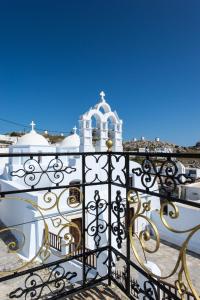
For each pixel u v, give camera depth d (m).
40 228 9.52
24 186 11.67
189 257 11.20
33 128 20.03
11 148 15.25
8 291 3.85
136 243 11.71
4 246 9.55
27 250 9.23
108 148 3.20
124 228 3.19
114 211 3.20
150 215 13.41
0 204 13.38
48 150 16.94
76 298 2.93
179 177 2.07
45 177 11.62
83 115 12.41
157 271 3.14
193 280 9.29
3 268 6.18
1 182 13.57
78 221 10.68
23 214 10.40
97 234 3.41
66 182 11.21
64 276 3.11
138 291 2.95
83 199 3.19
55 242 8.73
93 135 13.49
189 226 12.01
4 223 12.66
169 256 11.10
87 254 3.18
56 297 2.91
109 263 3.28
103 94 12.78
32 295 2.91
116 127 12.91
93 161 11.11
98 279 3.20
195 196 14.56
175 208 2.12
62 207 10.28
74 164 11.56
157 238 2.39
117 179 3.07
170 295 2.30
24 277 4.43
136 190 2.64
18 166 13.24
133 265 2.85
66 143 23.39
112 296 2.96
